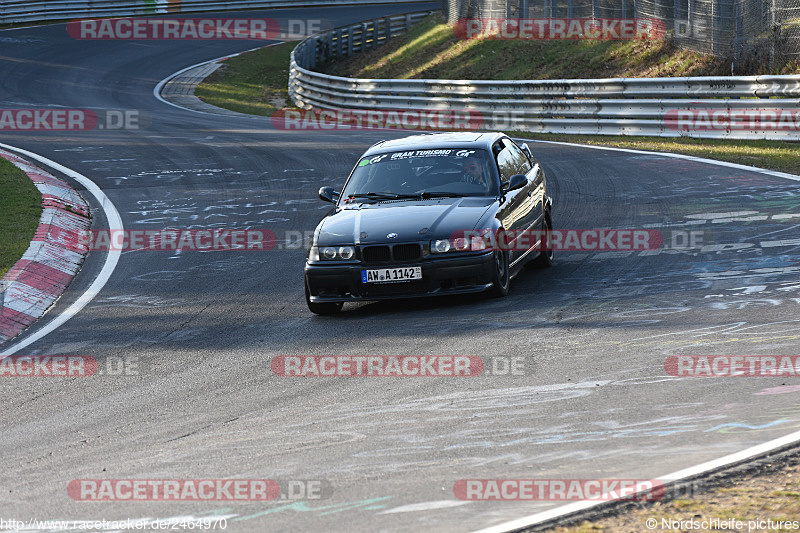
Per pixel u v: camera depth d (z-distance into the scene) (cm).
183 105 10338
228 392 2212
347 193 3234
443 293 2844
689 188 4641
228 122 8738
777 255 3206
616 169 5397
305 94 10431
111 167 6350
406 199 3119
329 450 1772
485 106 8081
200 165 6331
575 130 7425
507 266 3017
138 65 12962
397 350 2450
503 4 10869
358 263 2870
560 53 9675
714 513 1366
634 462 1602
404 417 1930
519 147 3631
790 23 7269
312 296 2936
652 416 1822
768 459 1552
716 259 3247
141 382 2359
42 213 4622
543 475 1575
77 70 12506
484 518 1422
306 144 7056
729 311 2561
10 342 2895
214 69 12700
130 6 16612
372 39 13450
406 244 2844
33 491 1678
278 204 5019
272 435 1884
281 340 2675
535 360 2256
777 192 4338
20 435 2019
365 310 3000
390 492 1549
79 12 16275
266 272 3659
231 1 17275
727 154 5625
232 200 5197
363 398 2078
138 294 3431
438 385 2127
